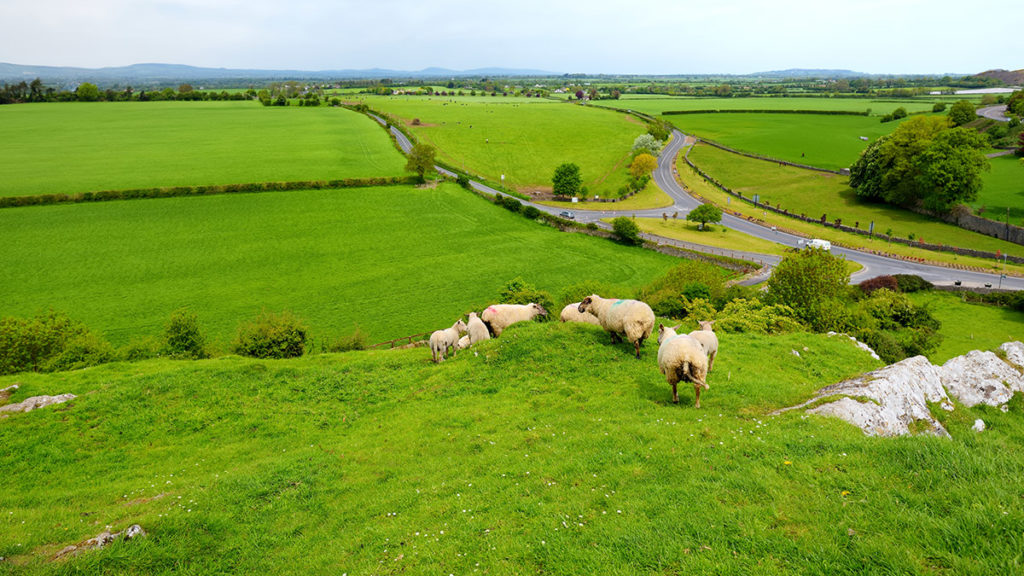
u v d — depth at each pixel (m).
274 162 136.88
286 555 11.69
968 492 8.62
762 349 25.69
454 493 13.11
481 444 16.80
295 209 106.94
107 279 73.25
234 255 84.62
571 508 10.82
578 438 15.05
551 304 54.41
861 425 13.86
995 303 67.94
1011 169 125.75
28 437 20.58
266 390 25.00
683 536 8.96
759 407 16.47
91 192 100.75
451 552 10.21
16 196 96.56
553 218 107.62
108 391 24.31
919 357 17.58
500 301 55.28
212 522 12.77
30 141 154.75
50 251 80.69
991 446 10.97
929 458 9.93
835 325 41.19
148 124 189.50
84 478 17.88
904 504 8.74
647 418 16.12
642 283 78.88
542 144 190.88
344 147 158.88
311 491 14.83
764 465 11.08
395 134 190.00
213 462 18.75
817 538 8.30
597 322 26.62
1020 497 8.34
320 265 82.88
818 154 173.38
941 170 102.81
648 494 10.75
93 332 44.06
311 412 22.94
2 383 27.91
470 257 88.94
